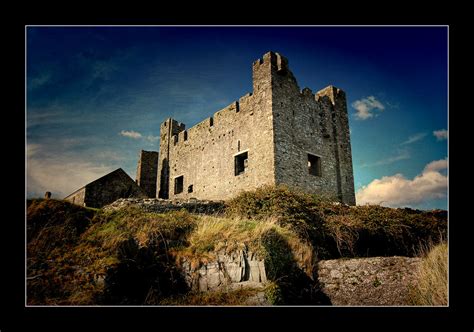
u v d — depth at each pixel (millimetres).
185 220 9961
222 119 21531
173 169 25875
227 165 20281
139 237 8750
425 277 7941
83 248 8109
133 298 7410
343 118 22750
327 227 12289
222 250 8703
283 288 8312
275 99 18359
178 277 8344
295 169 18234
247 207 12836
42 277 6926
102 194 17703
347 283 9172
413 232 14055
